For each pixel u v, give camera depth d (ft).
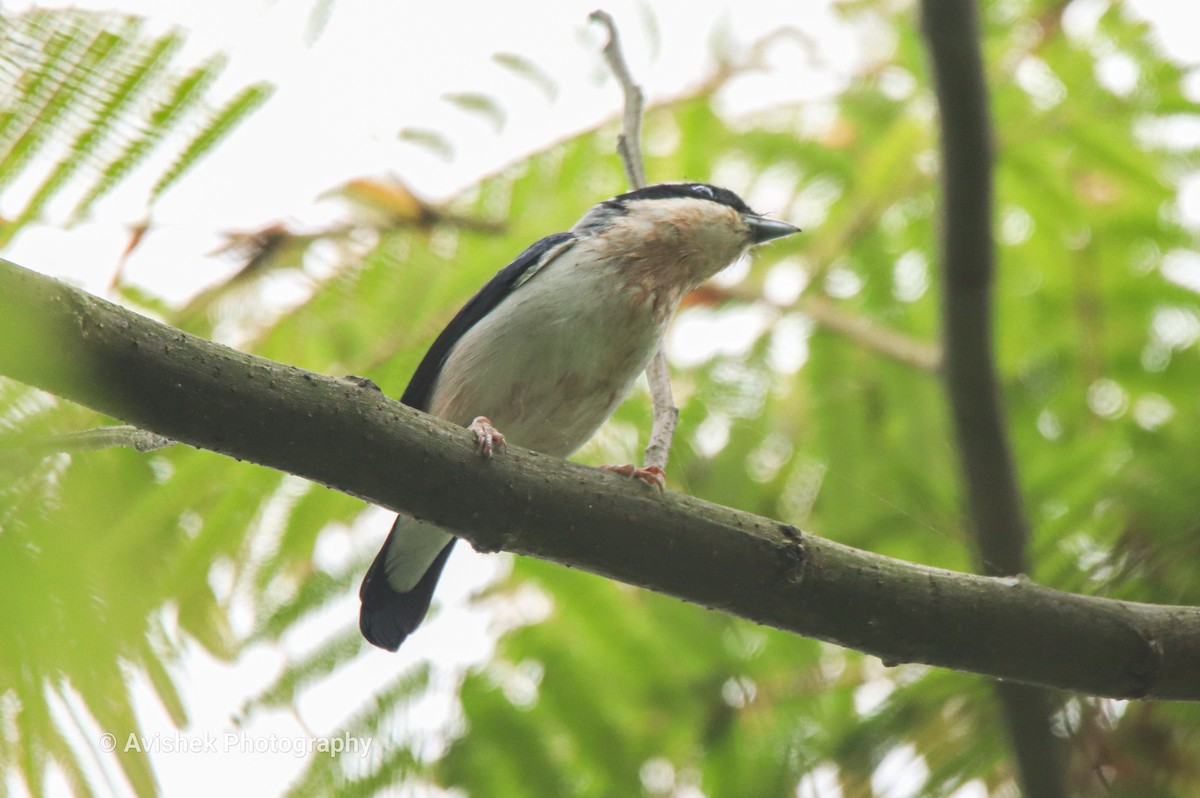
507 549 24.97
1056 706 30.68
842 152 41.88
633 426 38.17
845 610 25.29
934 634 25.36
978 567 33.55
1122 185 41.09
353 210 35.40
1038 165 41.39
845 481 38.58
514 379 33.47
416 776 32.07
